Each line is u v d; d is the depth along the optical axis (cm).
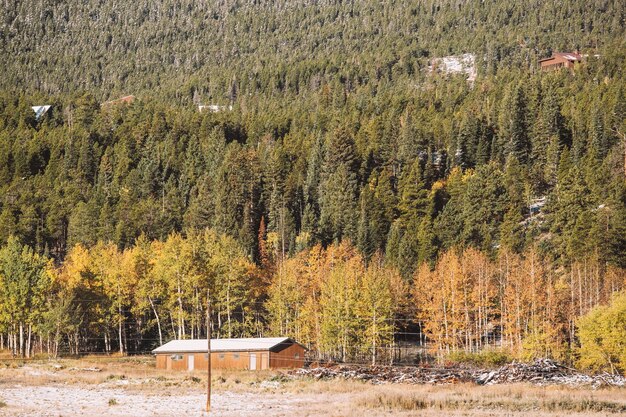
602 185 15925
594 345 9550
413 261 14300
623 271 12325
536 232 15288
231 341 10244
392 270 13225
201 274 11581
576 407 5981
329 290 11262
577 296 11525
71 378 8475
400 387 7538
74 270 12494
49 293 12244
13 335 11725
